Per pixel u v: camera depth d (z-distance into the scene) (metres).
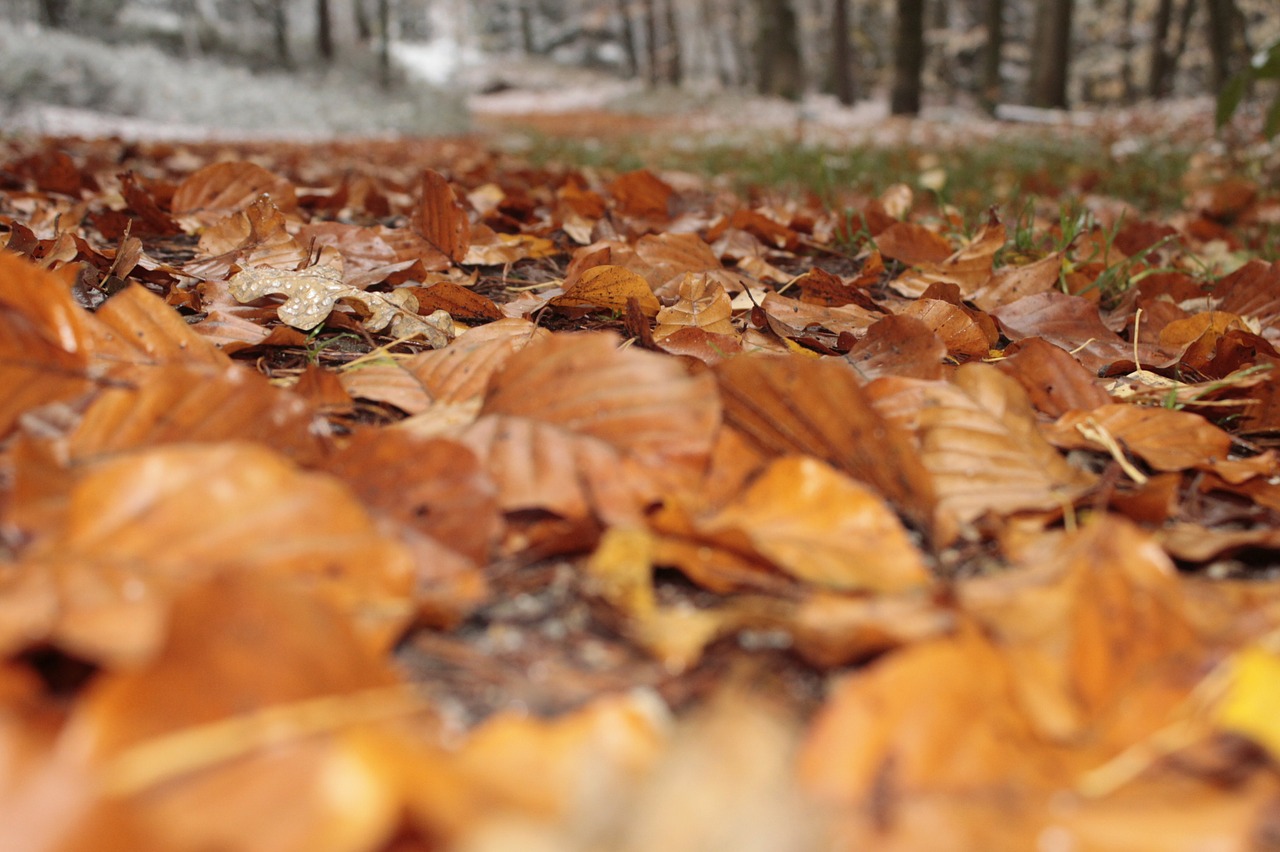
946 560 0.41
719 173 2.74
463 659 0.35
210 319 0.59
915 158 2.96
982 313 0.68
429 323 0.63
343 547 0.34
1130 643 0.33
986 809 0.29
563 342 0.43
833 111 9.94
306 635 0.30
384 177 1.86
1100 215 1.80
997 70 7.82
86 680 0.32
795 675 0.35
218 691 0.29
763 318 0.63
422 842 0.28
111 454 0.39
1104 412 0.50
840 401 0.42
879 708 0.30
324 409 0.48
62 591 0.32
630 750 0.30
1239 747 0.31
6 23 8.15
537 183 1.93
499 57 19.69
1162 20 8.59
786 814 0.27
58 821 0.24
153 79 7.89
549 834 0.25
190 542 0.34
